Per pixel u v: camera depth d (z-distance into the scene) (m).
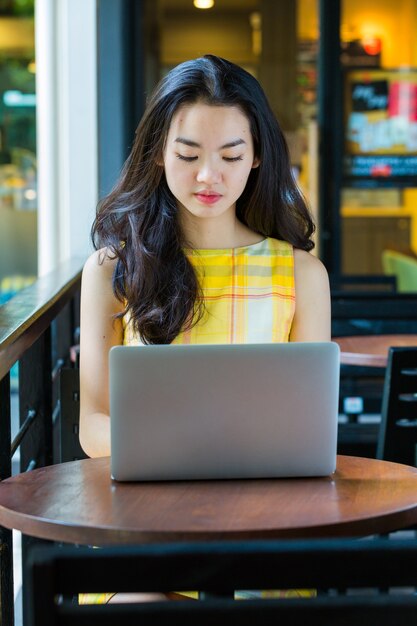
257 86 2.07
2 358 1.76
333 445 1.65
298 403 1.62
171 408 1.60
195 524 1.39
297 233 2.22
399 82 5.92
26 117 5.93
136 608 1.08
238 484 1.61
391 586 1.13
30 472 1.70
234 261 2.14
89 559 1.10
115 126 5.47
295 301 2.17
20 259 6.02
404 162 5.96
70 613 1.08
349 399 4.75
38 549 1.12
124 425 1.60
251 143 2.05
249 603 1.08
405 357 2.85
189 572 1.12
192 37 6.03
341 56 5.91
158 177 2.12
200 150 1.99
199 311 2.08
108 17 5.43
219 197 2.01
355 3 5.88
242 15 6.09
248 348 1.60
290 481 1.63
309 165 6.02
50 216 5.54
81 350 2.15
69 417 2.46
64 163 5.50
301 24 5.99
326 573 1.13
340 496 1.54
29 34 5.88
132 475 1.62
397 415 2.88
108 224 2.16
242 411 1.61
